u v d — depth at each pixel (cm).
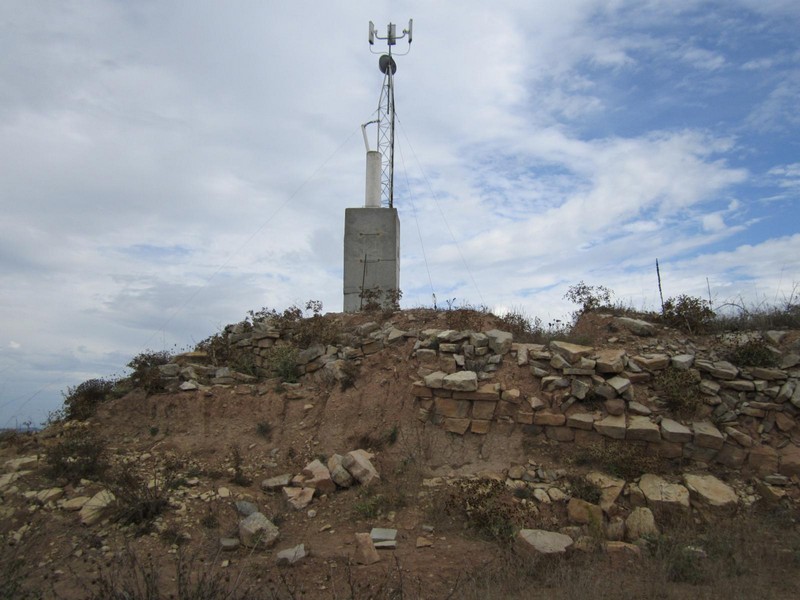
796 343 995
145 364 1205
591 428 889
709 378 951
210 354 1305
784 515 767
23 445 1028
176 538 721
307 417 1043
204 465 948
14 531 730
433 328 1200
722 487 802
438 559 681
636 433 866
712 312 1112
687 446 858
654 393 938
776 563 643
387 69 2016
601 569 638
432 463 920
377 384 1052
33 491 818
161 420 1070
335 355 1170
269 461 963
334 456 918
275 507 837
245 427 1038
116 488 810
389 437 966
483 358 1034
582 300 1291
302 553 679
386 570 649
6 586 555
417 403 992
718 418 894
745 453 852
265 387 1119
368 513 798
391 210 1709
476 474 883
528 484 842
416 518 786
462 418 953
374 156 1847
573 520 773
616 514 779
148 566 641
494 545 718
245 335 1330
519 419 927
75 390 1144
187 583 541
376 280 1677
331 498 856
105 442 1012
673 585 596
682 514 770
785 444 862
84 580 615
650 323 1121
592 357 971
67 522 753
